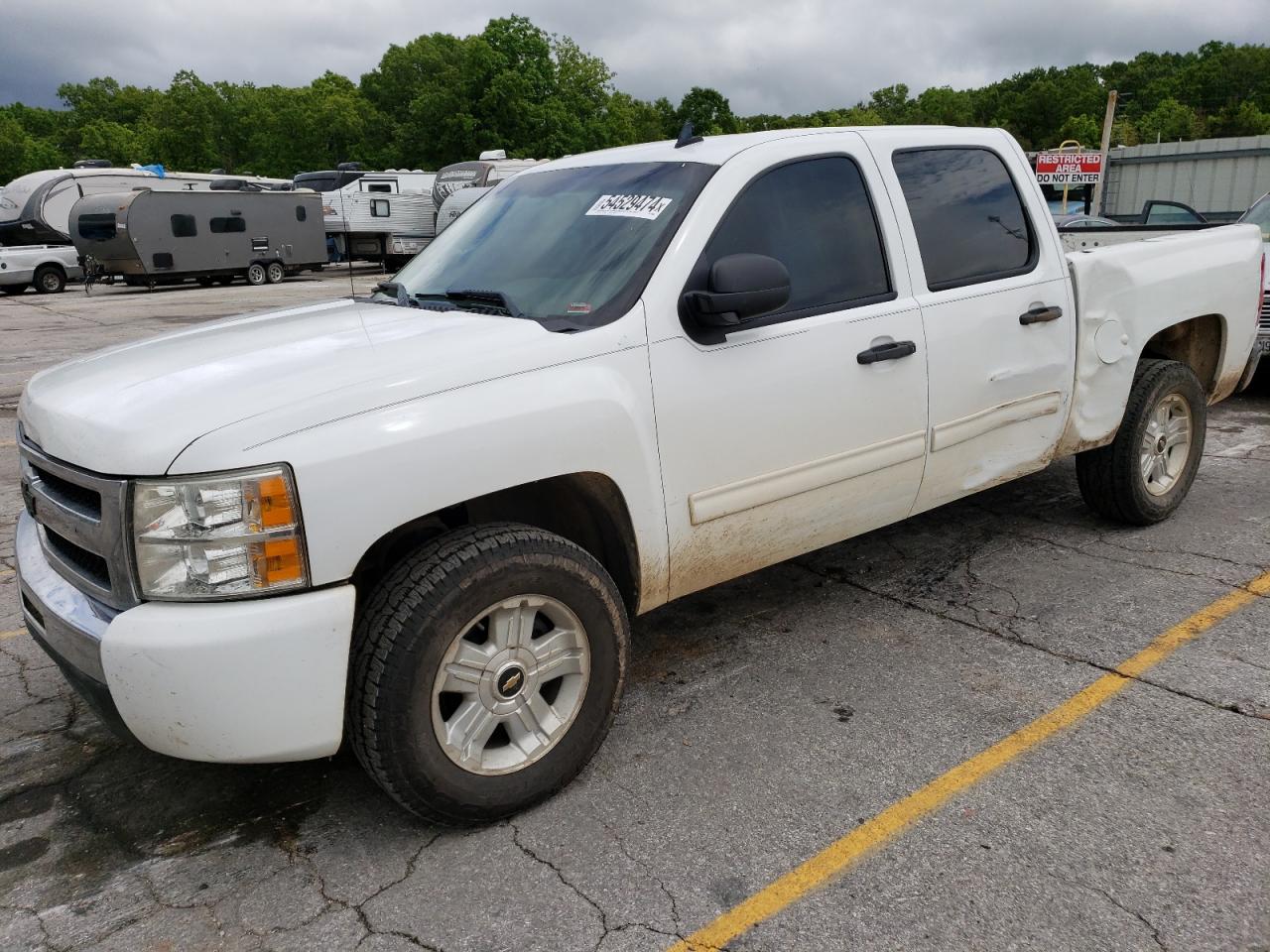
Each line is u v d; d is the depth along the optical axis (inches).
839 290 138.8
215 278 1032.8
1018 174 166.7
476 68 2470.5
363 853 106.9
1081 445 176.4
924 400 146.6
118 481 94.4
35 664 154.9
